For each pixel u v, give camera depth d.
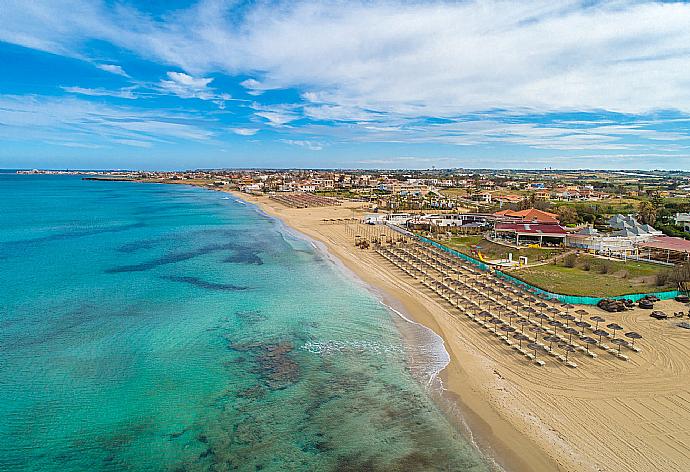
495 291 52.94
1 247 85.25
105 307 49.03
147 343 39.41
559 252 76.00
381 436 26.47
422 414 28.53
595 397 29.25
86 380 32.66
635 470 22.52
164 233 107.38
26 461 24.14
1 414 28.17
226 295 54.41
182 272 66.44
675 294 48.66
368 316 46.62
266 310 48.62
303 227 117.94
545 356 35.31
